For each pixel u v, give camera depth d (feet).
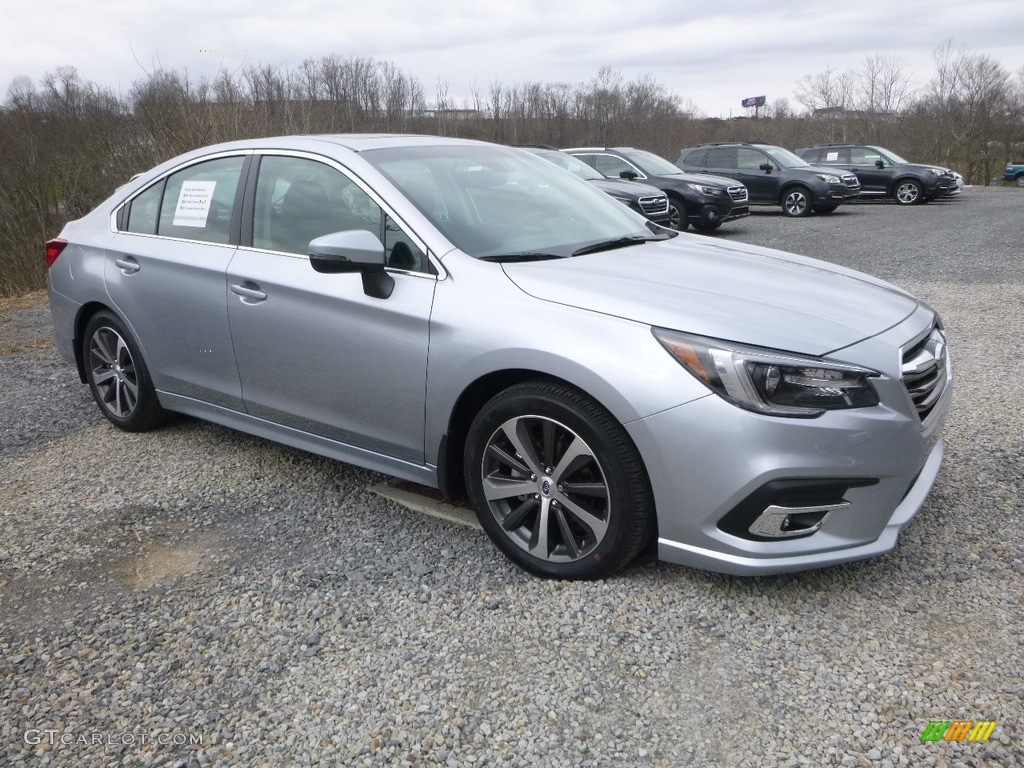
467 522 11.43
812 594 9.43
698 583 9.68
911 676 8.00
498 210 11.80
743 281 10.44
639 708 7.71
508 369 9.61
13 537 11.54
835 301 10.05
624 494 9.12
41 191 56.59
